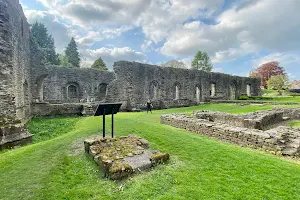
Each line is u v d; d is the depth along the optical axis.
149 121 13.20
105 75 26.22
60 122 13.93
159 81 23.70
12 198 3.75
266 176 4.70
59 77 22.72
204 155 5.87
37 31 44.69
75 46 51.59
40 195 3.86
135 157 5.29
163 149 6.38
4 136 8.21
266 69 70.25
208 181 4.43
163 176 4.59
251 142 7.86
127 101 20.55
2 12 9.14
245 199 3.82
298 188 4.25
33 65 16.77
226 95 33.53
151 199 3.76
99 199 3.78
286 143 7.37
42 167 4.95
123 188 4.11
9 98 9.31
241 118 12.07
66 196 3.86
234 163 5.36
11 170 4.77
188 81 27.30
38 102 16.19
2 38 9.11
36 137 10.16
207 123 9.91
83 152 6.02
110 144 6.06
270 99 31.80
